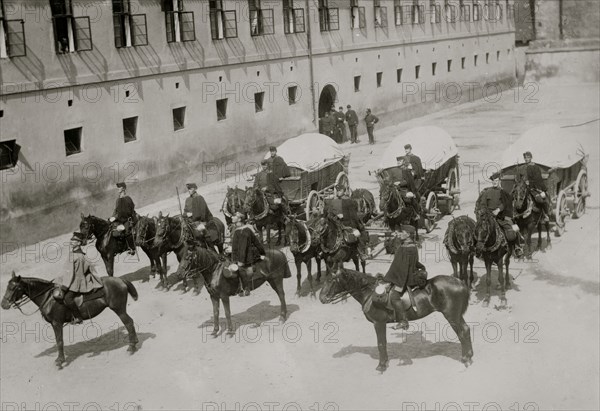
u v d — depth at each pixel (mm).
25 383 12633
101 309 13312
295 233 15703
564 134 21016
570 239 19328
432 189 21891
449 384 11469
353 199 17266
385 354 12078
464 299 11695
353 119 38156
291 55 34062
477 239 14344
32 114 21234
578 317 13836
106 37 23734
